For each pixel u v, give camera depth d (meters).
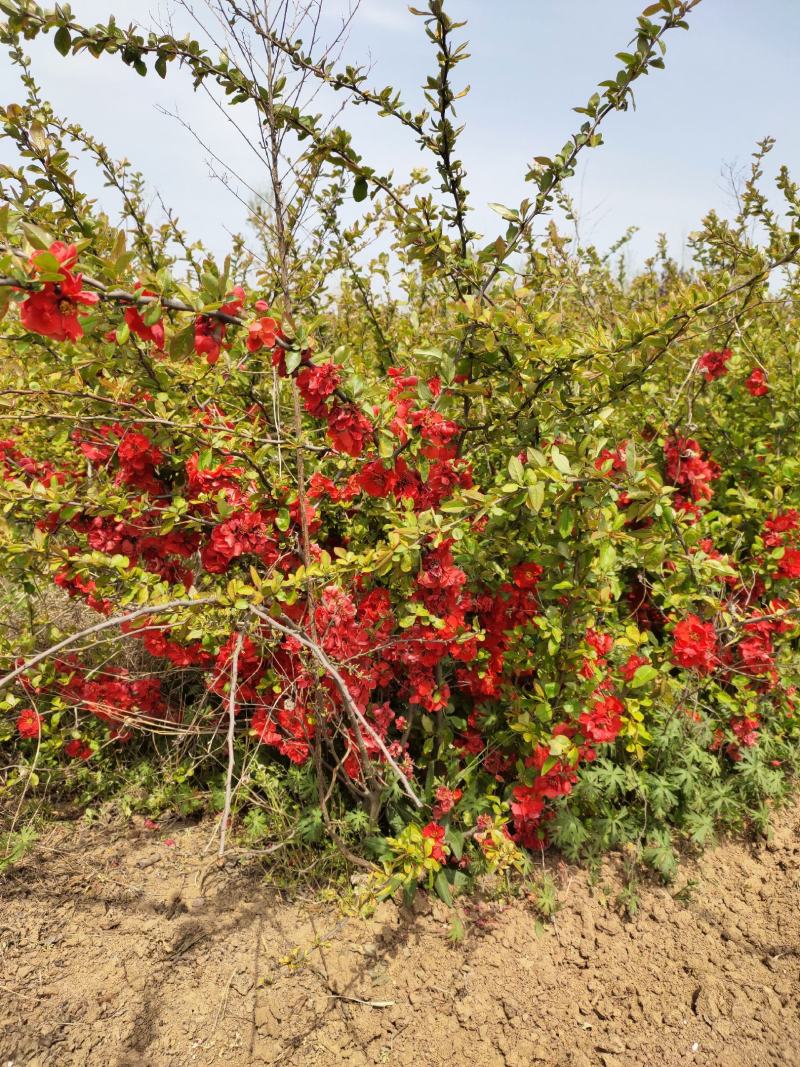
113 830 2.66
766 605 3.24
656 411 3.41
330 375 1.93
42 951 2.14
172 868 2.49
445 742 2.46
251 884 2.44
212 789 2.71
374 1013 2.05
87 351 2.18
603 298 4.40
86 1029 1.93
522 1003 2.13
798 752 3.12
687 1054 2.00
